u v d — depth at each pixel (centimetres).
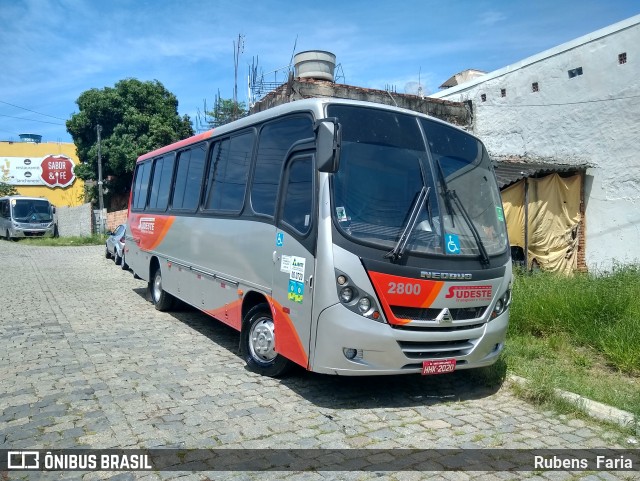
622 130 1230
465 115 1512
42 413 497
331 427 482
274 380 604
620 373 633
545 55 1384
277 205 584
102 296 1162
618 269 1096
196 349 732
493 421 508
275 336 574
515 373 620
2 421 479
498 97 1513
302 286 526
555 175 1277
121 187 3475
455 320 529
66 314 953
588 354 697
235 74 1554
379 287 491
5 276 1489
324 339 495
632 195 1217
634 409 509
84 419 486
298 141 570
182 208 884
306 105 570
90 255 2181
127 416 493
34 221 3094
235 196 698
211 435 458
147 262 1069
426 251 516
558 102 1362
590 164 1292
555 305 777
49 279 1440
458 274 527
